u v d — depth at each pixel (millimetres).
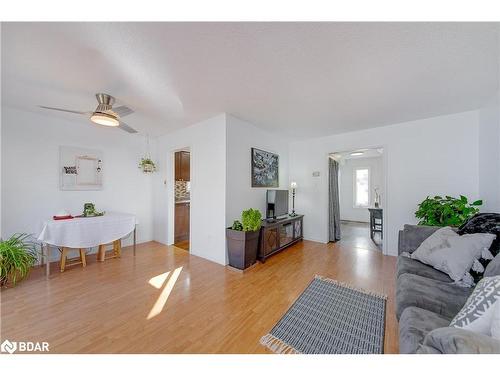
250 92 2295
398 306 1360
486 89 2199
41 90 2213
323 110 2824
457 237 1701
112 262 3092
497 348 695
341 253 3551
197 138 3402
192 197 3486
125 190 3994
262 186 3762
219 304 1979
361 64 1766
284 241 3719
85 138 3471
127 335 1548
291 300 2055
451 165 2955
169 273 2699
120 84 2092
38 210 3006
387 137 3484
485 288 924
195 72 1886
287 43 1508
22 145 2867
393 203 3416
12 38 1425
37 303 1973
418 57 1664
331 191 4488
